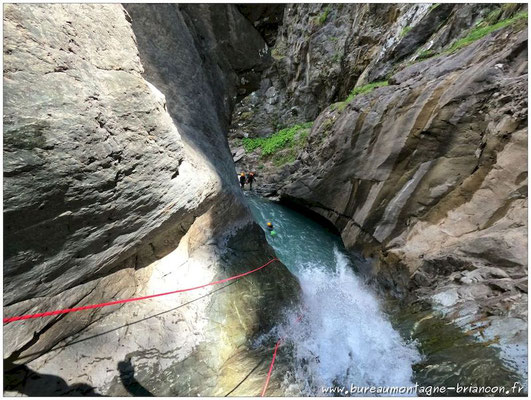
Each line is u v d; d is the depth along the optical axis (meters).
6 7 1.25
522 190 3.86
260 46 6.61
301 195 9.80
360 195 7.39
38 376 1.91
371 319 4.06
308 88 14.21
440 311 3.52
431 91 5.87
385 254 5.68
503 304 2.98
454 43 7.06
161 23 4.40
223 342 2.88
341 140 8.41
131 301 2.68
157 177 2.32
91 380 2.09
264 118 16.30
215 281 3.50
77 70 1.58
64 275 1.90
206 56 5.80
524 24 4.79
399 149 6.29
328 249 7.61
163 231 2.91
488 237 3.77
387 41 9.69
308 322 3.69
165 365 2.44
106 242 2.12
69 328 2.14
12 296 1.59
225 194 4.38
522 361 2.29
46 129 1.38
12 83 1.25
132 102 2.00
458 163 5.07
